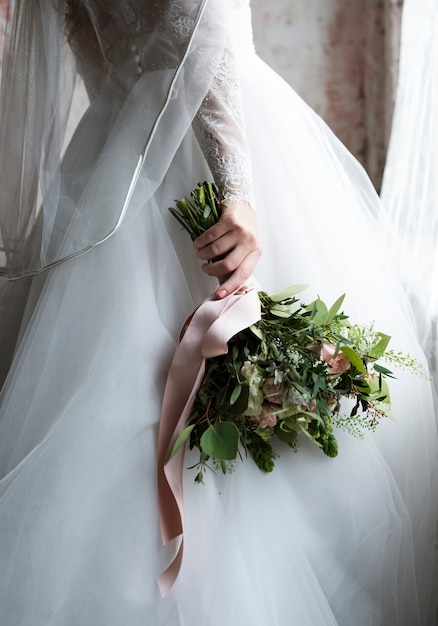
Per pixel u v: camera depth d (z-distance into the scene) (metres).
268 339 1.17
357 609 1.21
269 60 2.20
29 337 1.21
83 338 1.17
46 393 1.16
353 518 1.21
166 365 1.19
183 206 1.24
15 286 1.44
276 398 1.13
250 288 1.21
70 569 1.07
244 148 1.25
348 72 2.19
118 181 1.21
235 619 1.06
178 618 1.07
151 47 1.24
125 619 1.07
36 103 1.33
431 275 1.59
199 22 1.16
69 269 1.22
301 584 1.13
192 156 1.35
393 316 1.34
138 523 1.09
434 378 1.49
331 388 1.16
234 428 1.08
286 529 1.17
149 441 1.13
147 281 1.22
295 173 1.36
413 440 1.29
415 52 1.71
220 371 1.17
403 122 1.73
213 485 1.16
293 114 1.42
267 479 1.19
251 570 1.11
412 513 1.28
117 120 1.27
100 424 1.12
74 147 1.37
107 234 1.19
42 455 1.10
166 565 1.10
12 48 1.34
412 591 1.24
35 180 1.35
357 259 1.35
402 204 1.71
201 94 1.20
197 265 1.33
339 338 1.17
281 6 2.17
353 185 1.52
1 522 1.08
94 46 1.37
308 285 1.27
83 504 1.09
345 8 2.15
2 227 1.34
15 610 1.05
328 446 1.19
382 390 1.22
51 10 1.30
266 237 1.34
